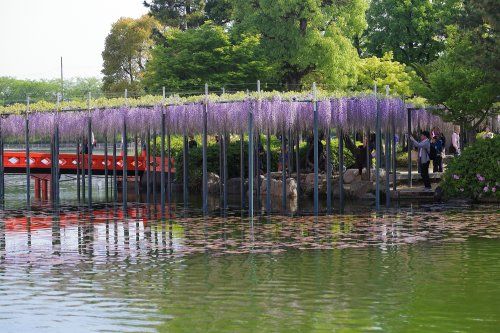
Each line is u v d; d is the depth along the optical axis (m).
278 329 10.92
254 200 31.30
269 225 22.12
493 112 30.50
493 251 16.78
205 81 46.66
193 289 13.44
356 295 12.84
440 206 26.45
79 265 15.82
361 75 44.09
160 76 48.69
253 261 16.02
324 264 15.55
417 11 53.22
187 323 11.29
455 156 28.52
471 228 20.45
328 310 11.91
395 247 17.50
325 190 32.38
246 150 36.84
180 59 47.47
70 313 11.94
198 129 28.47
